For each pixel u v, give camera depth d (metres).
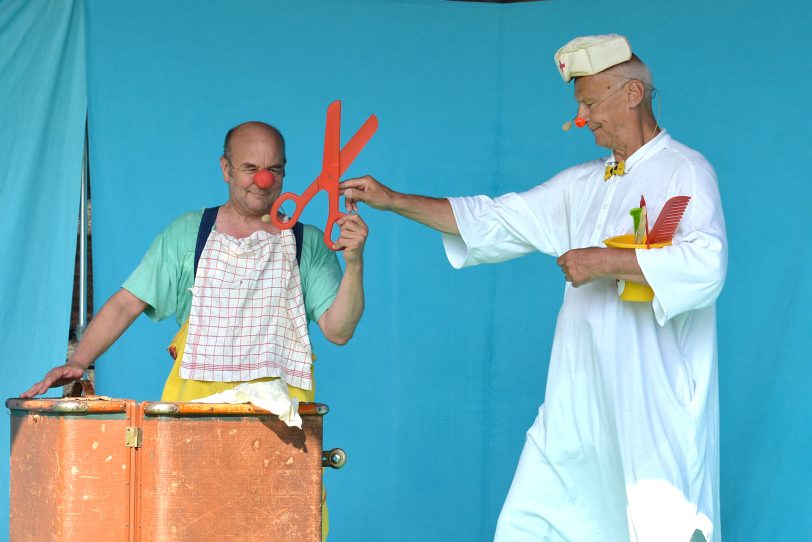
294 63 7.23
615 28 7.12
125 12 6.92
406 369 7.25
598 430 5.02
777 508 6.18
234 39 7.14
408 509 7.18
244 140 4.75
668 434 4.82
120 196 6.87
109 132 6.86
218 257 4.75
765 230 6.46
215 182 7.05
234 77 7.14
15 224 6.56
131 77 6.92
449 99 7.37
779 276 6.38
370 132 4.62
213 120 7.08
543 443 5.21
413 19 7.36
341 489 7.15
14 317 6.54
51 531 3.93
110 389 6.89
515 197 5.45
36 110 6.63
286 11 7.23
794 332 6.26
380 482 7.18
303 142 7.22
